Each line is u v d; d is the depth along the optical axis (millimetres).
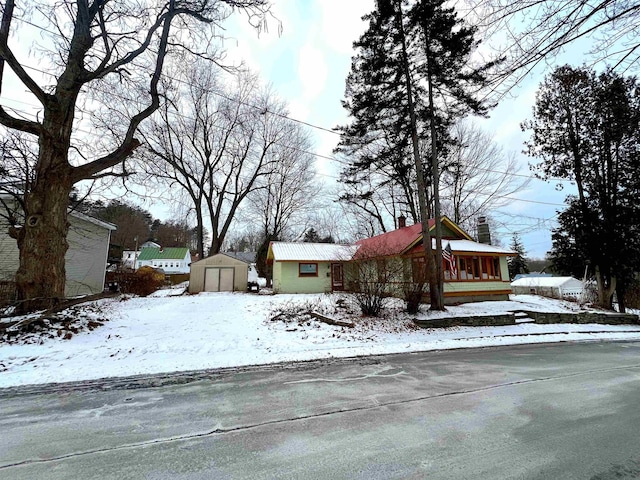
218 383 4645
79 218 14773
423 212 11695
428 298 14086
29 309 7410
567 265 15422
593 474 2262
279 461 2451
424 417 3336
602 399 3932
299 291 19391
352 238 32062
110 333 7527
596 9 3221
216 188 24828
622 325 12766
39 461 2453
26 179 8609
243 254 46844
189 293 20297
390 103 11664
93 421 3262
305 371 5340
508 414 3420
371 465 2383
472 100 10453
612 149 13906
